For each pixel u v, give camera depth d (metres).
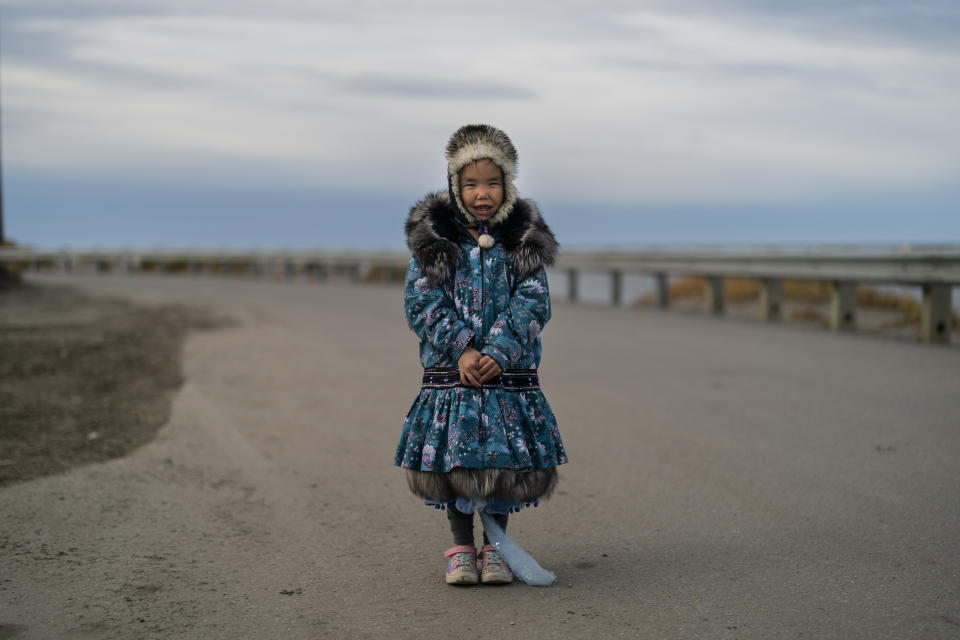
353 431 7.62
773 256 15.16
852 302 13.93
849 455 6.41
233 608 3.86
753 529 4.86
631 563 4.38
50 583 4.16
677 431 7.34
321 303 22.47
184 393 9.41
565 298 22.92
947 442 6.70
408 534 4.93
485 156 4.04
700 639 3.46
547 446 4.06
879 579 4.07
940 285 12.23
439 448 3.98
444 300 4.04
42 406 8.66
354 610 3.82
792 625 3.58
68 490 5.75
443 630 3.59
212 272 49.12
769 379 9.66
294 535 4.91
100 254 50.06
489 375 3.94
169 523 5.12
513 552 4.10
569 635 3.51
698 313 17.70
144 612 3.81
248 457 6.71
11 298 24.66
